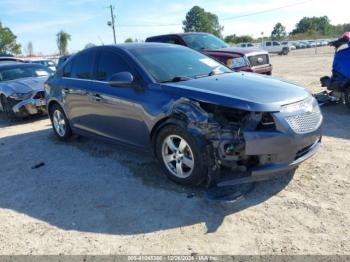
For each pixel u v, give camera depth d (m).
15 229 3.78
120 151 5.90
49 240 3.52
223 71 5.29
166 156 4.44
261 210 3.76
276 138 3.78
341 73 7.66
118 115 5.02
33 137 7.36
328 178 4.36
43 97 8.97
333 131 6.28
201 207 3.89
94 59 5.67
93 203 4.19
